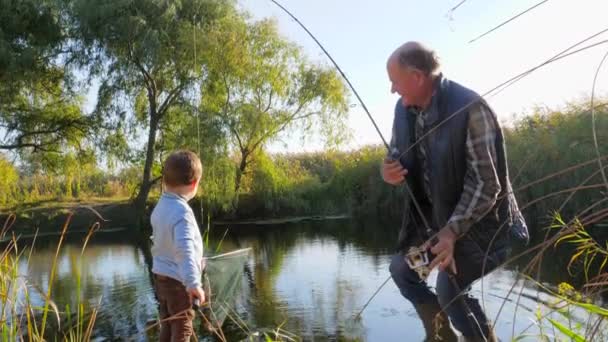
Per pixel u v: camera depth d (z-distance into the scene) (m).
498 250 2.20
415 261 2.18
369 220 11.97
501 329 2.43
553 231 6.02
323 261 6.52
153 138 14.30
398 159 2.30
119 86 14.05
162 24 13.44
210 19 13.96
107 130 14.66
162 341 2.70
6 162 14.84
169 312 2.63
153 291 5.33
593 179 6.37
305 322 3.71
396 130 2.44
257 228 11.73
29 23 14.06
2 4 13.76
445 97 2.18
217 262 4.48
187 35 12.87
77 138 15.55
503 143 2.17
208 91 13.70
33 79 13.95
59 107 15.40
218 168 12.56
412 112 2.36
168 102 14.16
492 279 3.76
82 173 15.97
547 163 7.07
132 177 15.35
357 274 5.48
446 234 2.09
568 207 6.76
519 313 2.72
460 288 2.17
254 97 13.96
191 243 2.62
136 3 13.47
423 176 2.38
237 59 13.20
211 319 3.77
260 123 13.42
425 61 2.16
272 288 4.99
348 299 4.33
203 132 12.59
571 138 6.80
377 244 7.76
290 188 14.12
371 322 3.33
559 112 8.55
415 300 2.42
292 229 11.10
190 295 2.59
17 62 13.36
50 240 11.27
